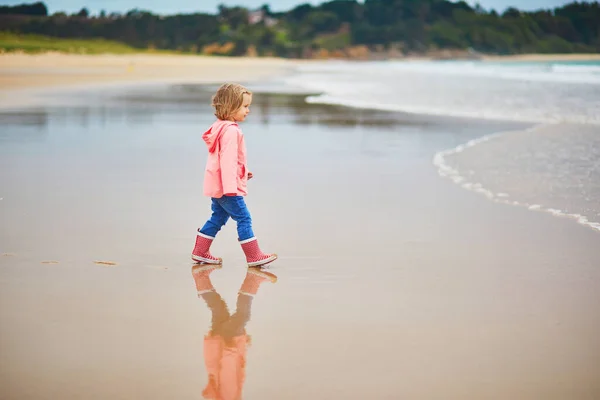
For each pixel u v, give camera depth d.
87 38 160.00
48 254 5.84
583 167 10.09
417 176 9.76
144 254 5.91
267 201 8.15
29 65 64.19
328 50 175.75
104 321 4.27
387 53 180.25
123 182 9.21
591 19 166.88
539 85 31.75
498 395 3.30
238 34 170.38
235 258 5.89
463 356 3.75
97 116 18.69
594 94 25.55
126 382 3.40
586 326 4.22
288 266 5.59
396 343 3.93
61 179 9.38
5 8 157.12
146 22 165.38
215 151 5.75
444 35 182.12
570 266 5.56
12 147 12.50
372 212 7.57
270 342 3.95
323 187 8.98
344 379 3.45
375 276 5.30
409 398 3.25
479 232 6.70
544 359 3.72
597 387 3.39
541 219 7.21
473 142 13.26
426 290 4.95
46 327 4.15
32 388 3.32
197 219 7.21
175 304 4.64
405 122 17.72
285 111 21.52
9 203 7.84
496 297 4.79
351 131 15.73
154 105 22.84
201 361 3.66
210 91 31.97
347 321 4.30
